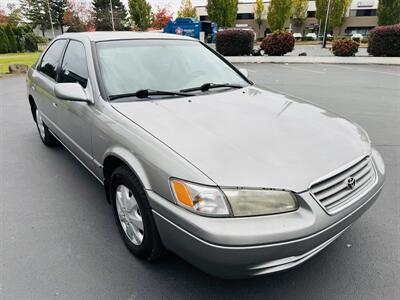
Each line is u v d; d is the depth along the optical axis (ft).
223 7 123.95
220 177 5.55
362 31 162.50
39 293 6.77
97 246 8.21
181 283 7.02
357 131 7.95
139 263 7.60
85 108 8.79
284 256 5.55
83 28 142.00
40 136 15.81
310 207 5.68
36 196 10.65
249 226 5.34
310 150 6.44
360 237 8.54
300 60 57.52
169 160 5.99
